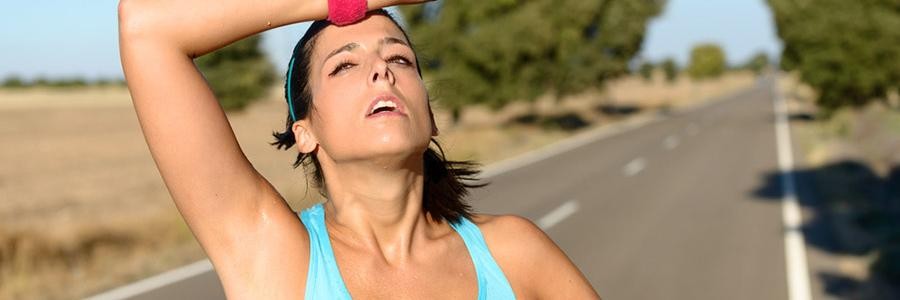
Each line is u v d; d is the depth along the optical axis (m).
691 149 29.09
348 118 1.35
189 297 9.57
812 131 35.72
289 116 1.60
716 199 17.06
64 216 17.09
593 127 46.34
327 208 1.52
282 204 1.39
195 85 1.27
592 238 13.22
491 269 1.51
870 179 19.25
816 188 18.22
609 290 10.02
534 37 41.22
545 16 42.62
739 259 11.47
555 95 47.41
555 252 1.63
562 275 1.60
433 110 1.96
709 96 97.19
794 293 9.68
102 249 11.82
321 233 1.40
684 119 51.38
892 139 22.84
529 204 16.97
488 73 42.34
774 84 153.12
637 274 10.75
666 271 10.87
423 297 1.41
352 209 1.44
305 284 1.33
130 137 43.88
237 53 56.38
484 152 29.62
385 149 1.33
